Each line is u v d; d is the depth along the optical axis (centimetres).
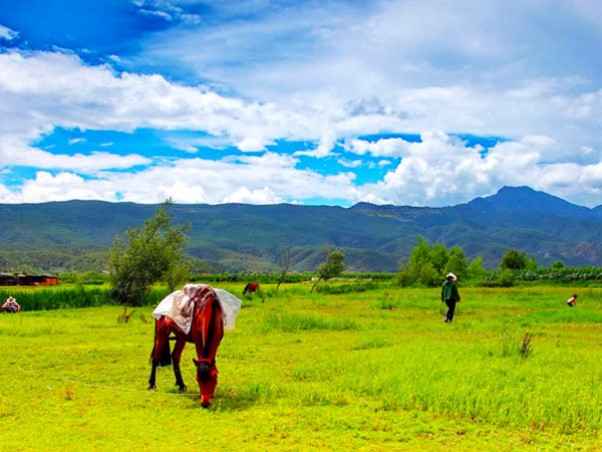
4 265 14938
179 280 4181
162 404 988
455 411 907
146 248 4016
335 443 776
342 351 1562
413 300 3800
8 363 1374
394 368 1202
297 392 1034
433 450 753
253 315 2711
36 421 878
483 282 6569
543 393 993
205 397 956
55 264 16625
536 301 3725
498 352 1455
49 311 3269
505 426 852
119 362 1393
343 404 976
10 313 3102
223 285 7162
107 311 3250
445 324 2272
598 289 5356
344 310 3133
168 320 1073
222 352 1538
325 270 5412
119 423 868
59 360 1407
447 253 7125
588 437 807
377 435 808
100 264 16362
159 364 1109
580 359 1383
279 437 800
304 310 3145
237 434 813
